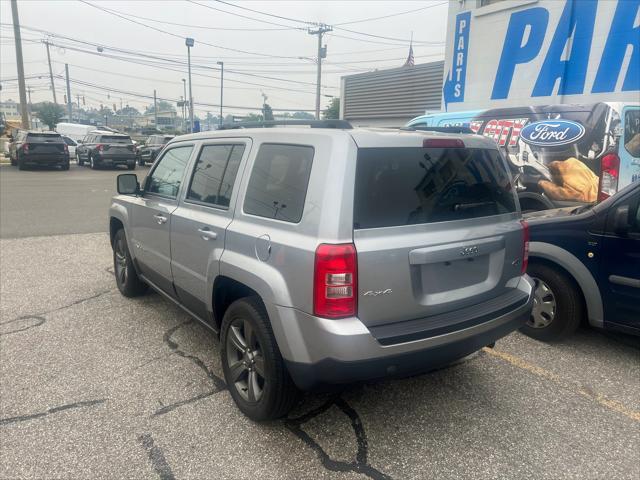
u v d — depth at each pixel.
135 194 4.80
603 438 3.04
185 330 4.58
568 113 6.00
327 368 2.58
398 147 2.79
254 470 2.73
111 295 5.54
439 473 2.72
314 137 2.81
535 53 9.96
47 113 65.69
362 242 2.58
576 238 4.07
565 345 4.36
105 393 3.48
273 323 2.79
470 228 3.02
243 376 3.27
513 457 2.86
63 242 8.24
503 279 3.27
